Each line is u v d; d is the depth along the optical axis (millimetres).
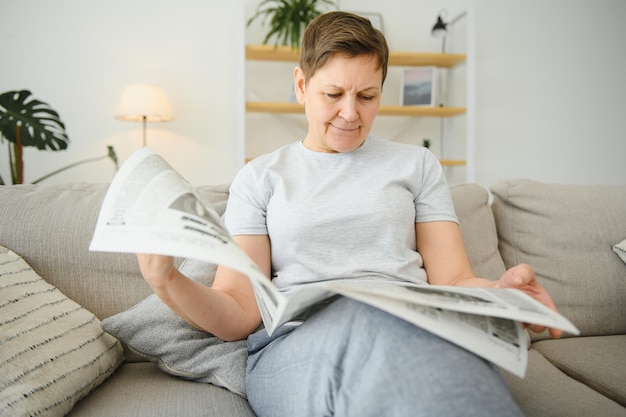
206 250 535
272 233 878
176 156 3143
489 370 519
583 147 3598
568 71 3541
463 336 534
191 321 748
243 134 2852
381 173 925
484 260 1175
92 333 849
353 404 524
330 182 903
